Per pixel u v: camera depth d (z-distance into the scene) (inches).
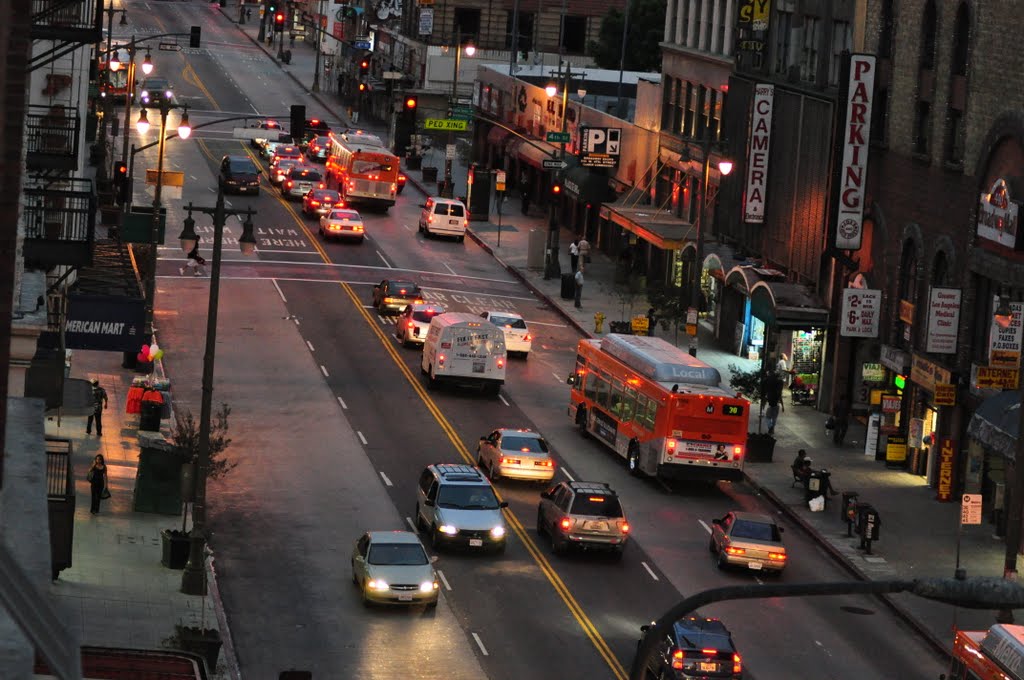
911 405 4985.2
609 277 7795.3
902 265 5093.5
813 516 4451.3
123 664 2578.7
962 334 4598.9
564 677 3144.7
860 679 3265.3
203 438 3408.0
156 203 5408.5
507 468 4495.6
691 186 7283.5
